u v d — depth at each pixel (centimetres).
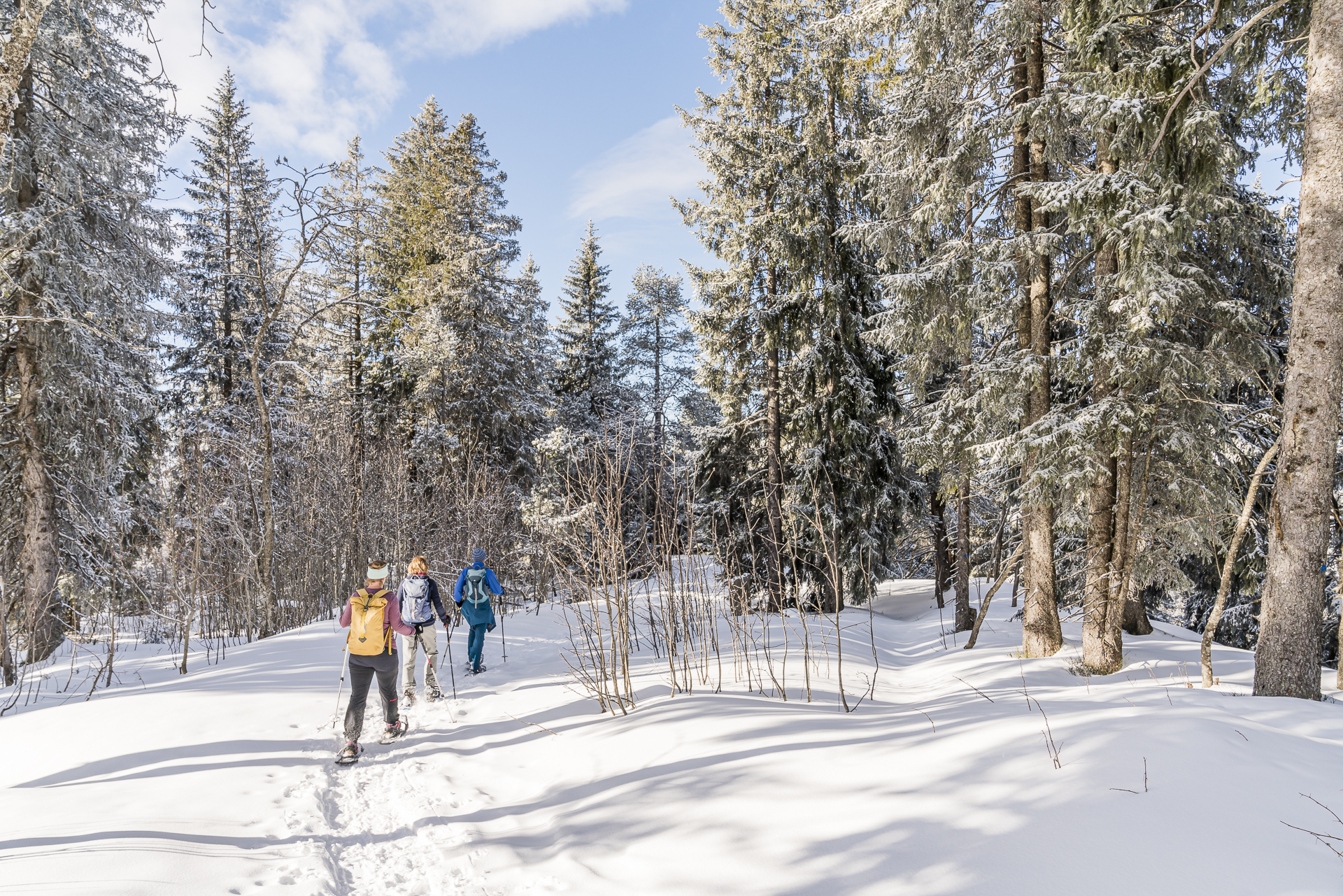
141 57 1277
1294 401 599
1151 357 830
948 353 1178
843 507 1648
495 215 3102
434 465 2214
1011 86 1058
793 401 1784
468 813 446
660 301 4234
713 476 1836
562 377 3569
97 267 1209
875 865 297
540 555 1708
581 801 434
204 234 2259
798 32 1603
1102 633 869
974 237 1109
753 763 433
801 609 684
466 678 896
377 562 614
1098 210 819
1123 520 875
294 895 332
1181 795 315
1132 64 812
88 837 370
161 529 1181
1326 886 250
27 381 1189
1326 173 588
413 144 3028
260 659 959
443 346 2345
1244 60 796
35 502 1188
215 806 434
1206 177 800
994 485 1563
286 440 1970
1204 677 682
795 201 1594
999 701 588
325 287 1719
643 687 731
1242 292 1080
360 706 577
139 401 1305
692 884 308
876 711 595
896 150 1102
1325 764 358
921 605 2178
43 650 1172
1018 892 263
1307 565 580
